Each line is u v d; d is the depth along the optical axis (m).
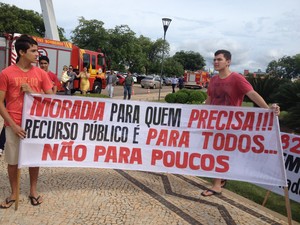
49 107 4.35
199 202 4.70
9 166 4.18
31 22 44.94
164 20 21.14
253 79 11.88
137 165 4.64
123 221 3.95
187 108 4.61
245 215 4.36
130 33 46.25
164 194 4.90
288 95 9.67
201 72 49.50
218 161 4.59
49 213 4.04
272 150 4.38
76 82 19.72
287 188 4.28
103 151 4.59
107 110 4.56
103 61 22.52
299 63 87.62
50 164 4.39
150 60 78.38
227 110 4.54
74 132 4.49
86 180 5.25
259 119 4.45
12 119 4.02
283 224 4.18
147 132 4.63
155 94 30.70
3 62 15.86
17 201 4.07
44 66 6.41
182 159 4.64
